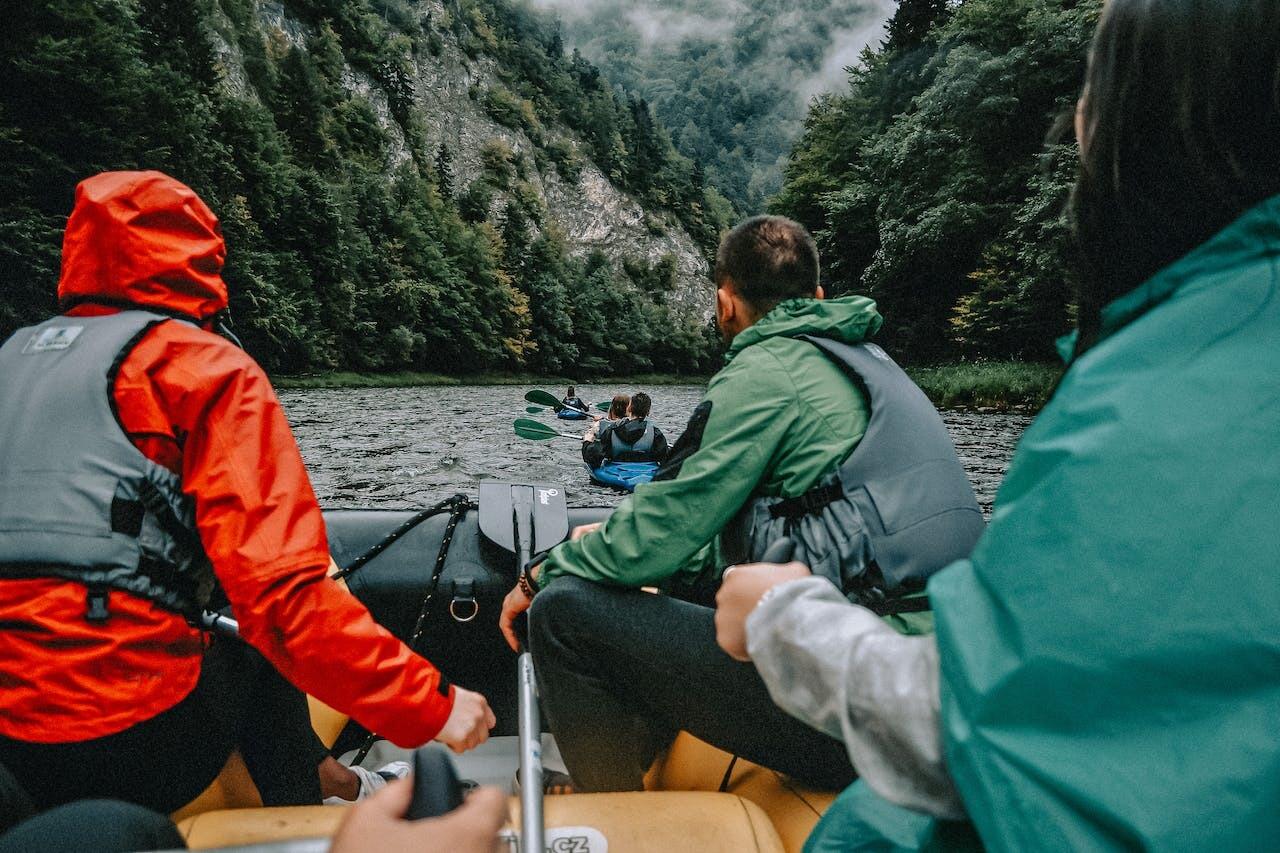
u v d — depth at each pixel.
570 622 1.15
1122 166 0.47
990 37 27.11
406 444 11.50
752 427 1.11
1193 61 0.43
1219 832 0.33
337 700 0.89
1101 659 0.36
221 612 1.11
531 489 1.95
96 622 0.86
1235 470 0.35
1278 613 0.33
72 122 23.30
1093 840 0.35
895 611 1.11
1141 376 0.40
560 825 0.95
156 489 0.90
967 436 12.40
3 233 21.27
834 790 1.12
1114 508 0.37
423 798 0.48
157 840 0.59
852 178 35.75
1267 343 0.38
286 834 0.95
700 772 1.32
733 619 0.60
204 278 1.03
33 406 0.91
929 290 29.25
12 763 0.86
